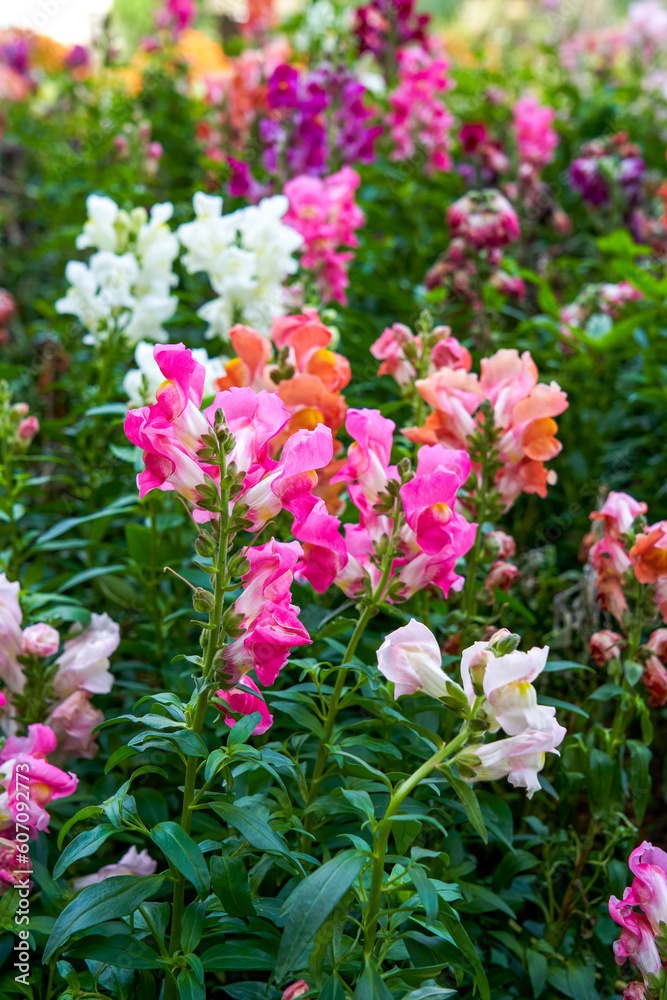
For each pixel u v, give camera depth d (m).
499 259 4.43
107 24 7.19
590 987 2.32
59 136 8.09
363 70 8.00
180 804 2.55
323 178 5.22
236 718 1.88
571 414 4.21
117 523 3.48
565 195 6.86
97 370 3.94
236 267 3.37
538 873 2.77
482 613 3.34
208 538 1.71
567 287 5.29
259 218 3.45
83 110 8.37
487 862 2.86
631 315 4.60
